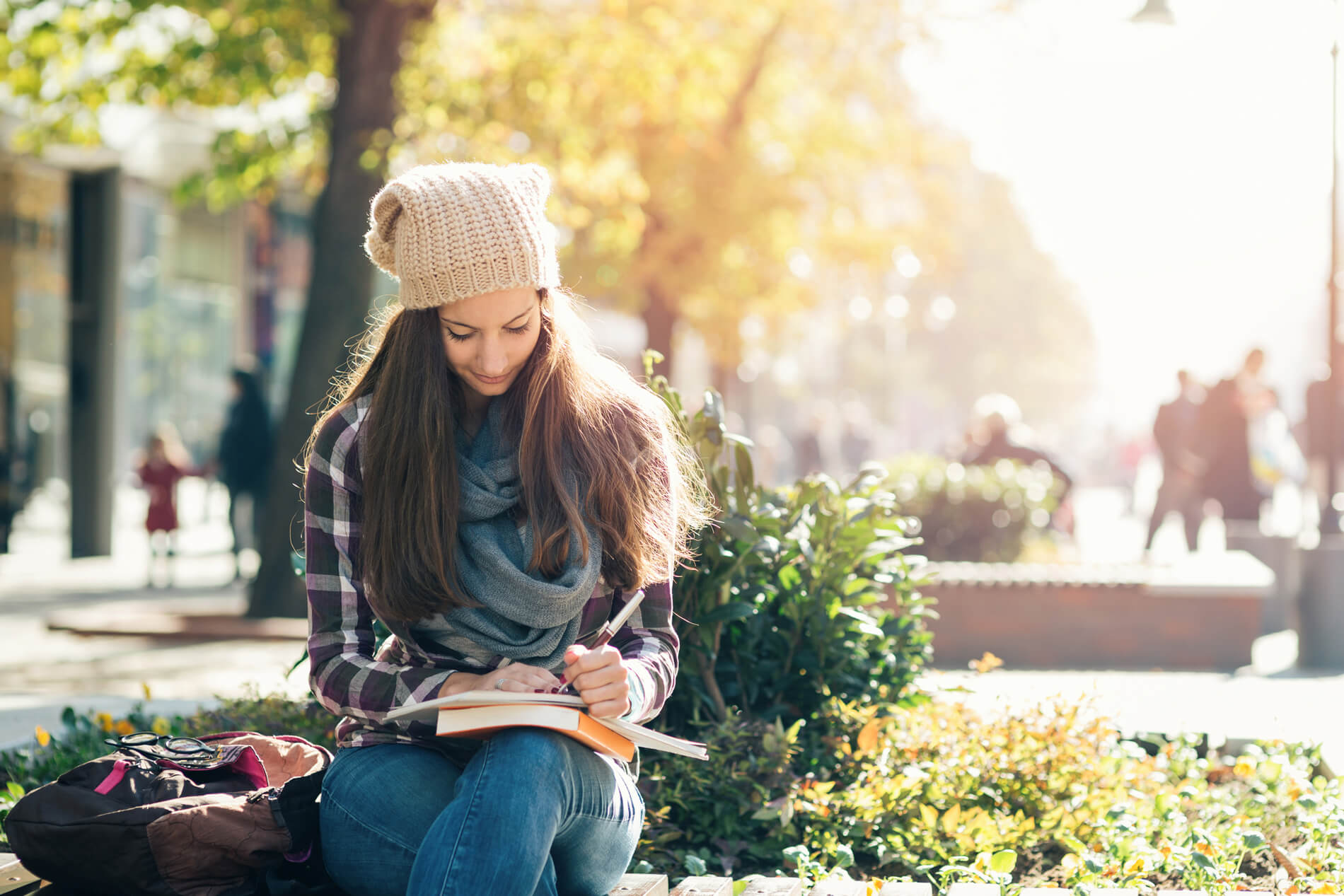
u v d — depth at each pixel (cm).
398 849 243
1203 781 431
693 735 392
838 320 2841
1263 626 1131
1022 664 924
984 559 1120
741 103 1781
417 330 249
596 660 238
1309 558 914
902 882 321
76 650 905
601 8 1348
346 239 1032
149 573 1364
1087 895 303
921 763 398
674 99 1435
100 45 1147
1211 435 1379
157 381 1900
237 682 745
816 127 1938
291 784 252
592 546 250
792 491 435
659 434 268
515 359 249
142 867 246
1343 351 1052
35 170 1495
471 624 247
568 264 1825
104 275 1573
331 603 253
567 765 234
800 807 365
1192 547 1433
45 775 422
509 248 240
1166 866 345
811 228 2050
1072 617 926
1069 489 1320
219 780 276
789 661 411
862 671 429
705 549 386
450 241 239
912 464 1172
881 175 2073
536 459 249
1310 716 562
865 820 369
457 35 1319
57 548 1579
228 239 2075
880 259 2084
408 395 246
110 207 1567
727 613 381
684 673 391
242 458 1387
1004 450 1316
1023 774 398
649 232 1777
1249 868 372
